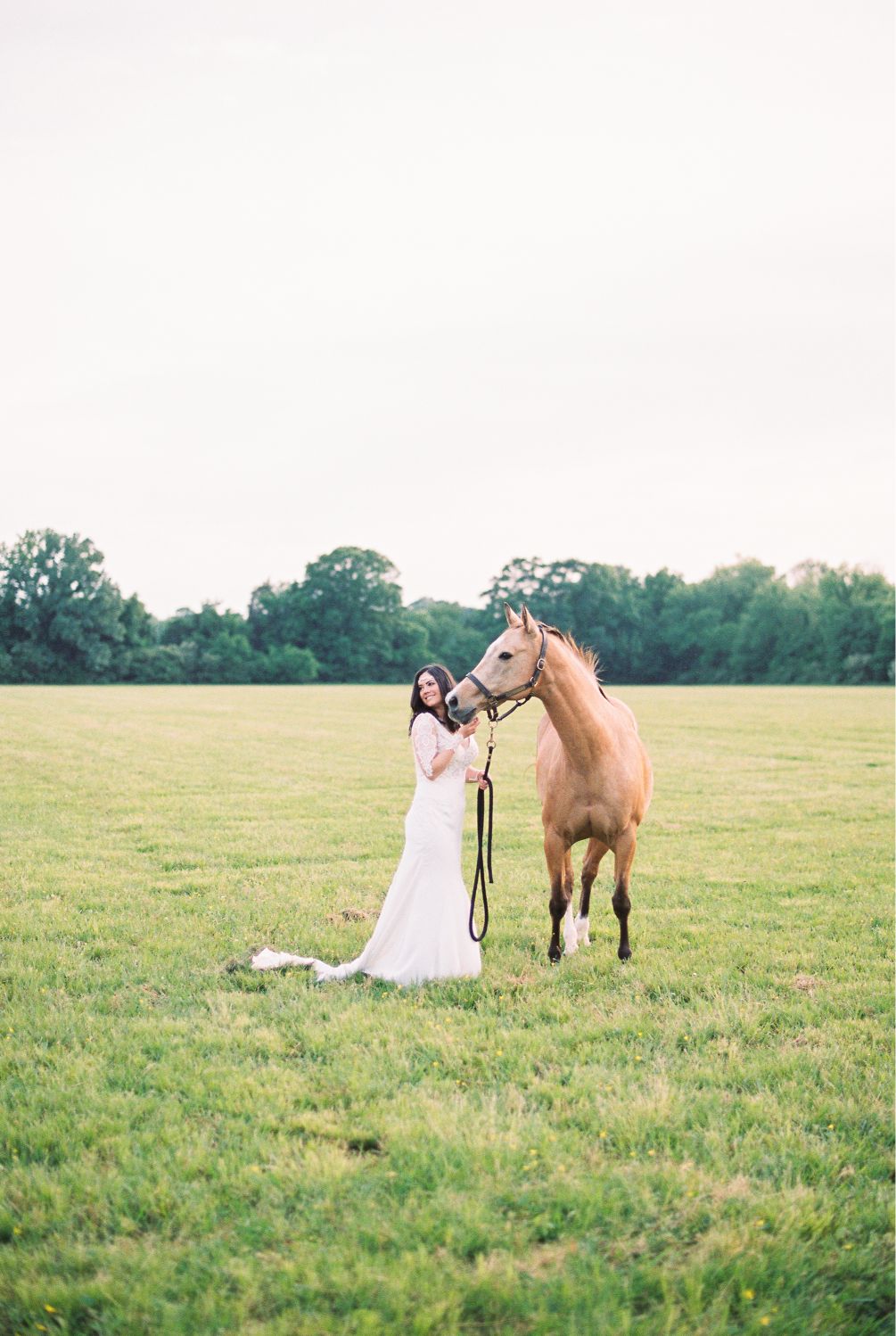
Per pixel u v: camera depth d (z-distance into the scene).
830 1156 3.72
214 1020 5.12
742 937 6.96
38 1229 3.22
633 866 9.55
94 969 6.05
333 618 93.00
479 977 5.93
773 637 88.69
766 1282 2.98
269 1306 2.85
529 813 12.80
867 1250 3.15
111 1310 2.81
